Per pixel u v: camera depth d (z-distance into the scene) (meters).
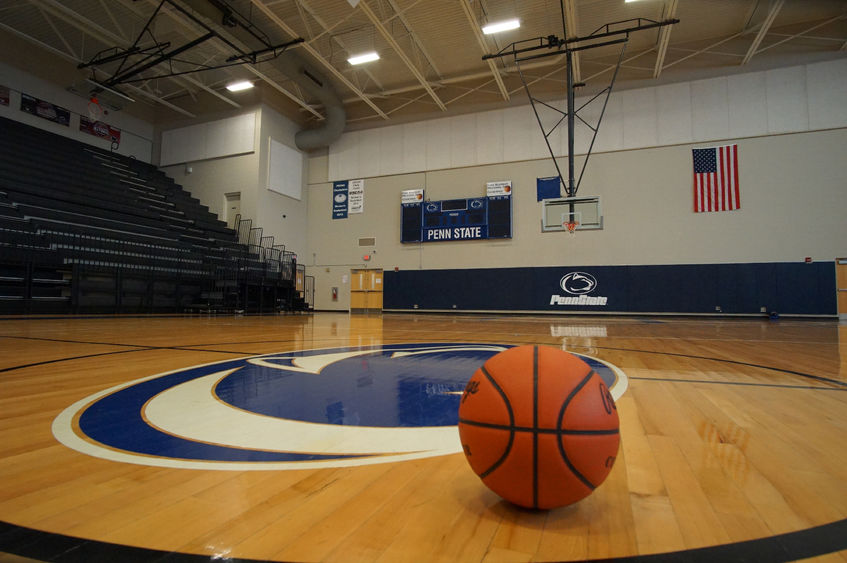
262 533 0.95
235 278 12.23
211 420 1.86
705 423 1.88
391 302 14.76
